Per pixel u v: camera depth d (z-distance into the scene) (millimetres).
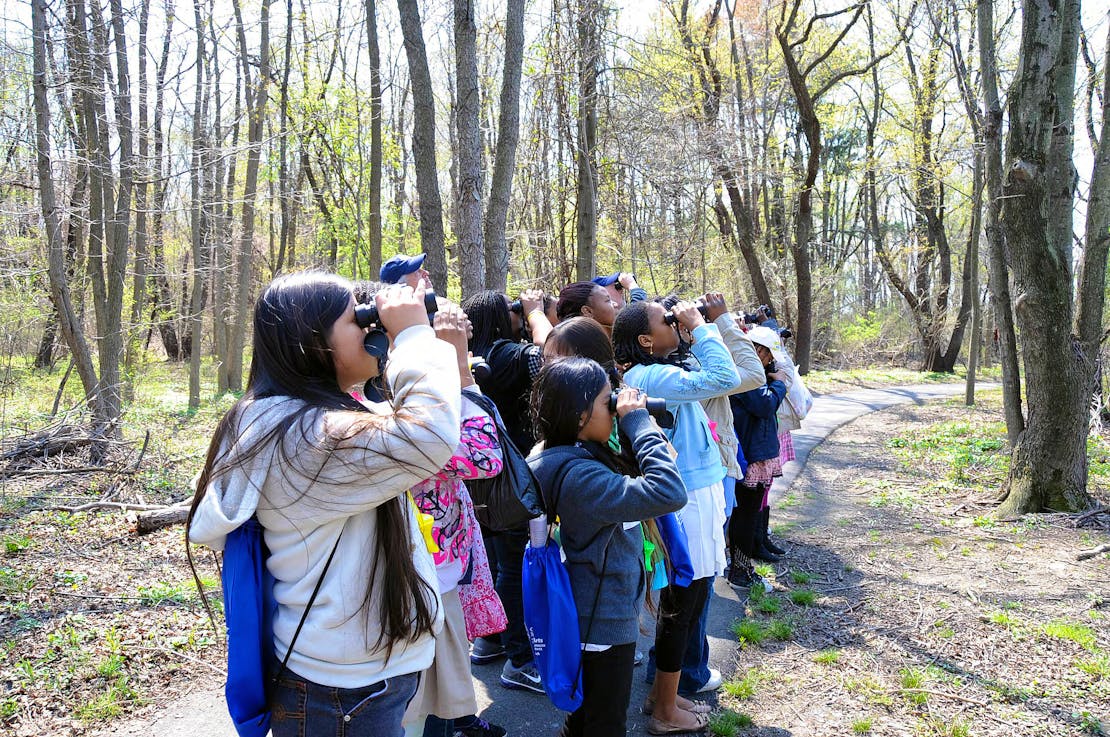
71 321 9742
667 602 3318
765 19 22078
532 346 3809
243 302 19016
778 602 5078
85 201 11727
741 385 4031
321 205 23031
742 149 20875
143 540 6152
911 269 36562
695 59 18031
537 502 2436
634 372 3508
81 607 4660
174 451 9992
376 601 1739
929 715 3574
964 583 5402
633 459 2697
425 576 1855
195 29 14156
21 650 4047
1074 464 7254
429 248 8695
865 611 4895
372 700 1742
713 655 4270
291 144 20422
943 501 8094
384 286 2240
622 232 19156
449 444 1719
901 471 9789
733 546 5367
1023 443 7500
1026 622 4637
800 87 18328
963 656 4191
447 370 1787
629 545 2633
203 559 5711
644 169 15117
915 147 23656
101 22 11469
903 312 34875
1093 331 7242
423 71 8500
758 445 5172
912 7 16328
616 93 14805
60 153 10523
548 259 18547
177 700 3678
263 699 1727
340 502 1669
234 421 1740
